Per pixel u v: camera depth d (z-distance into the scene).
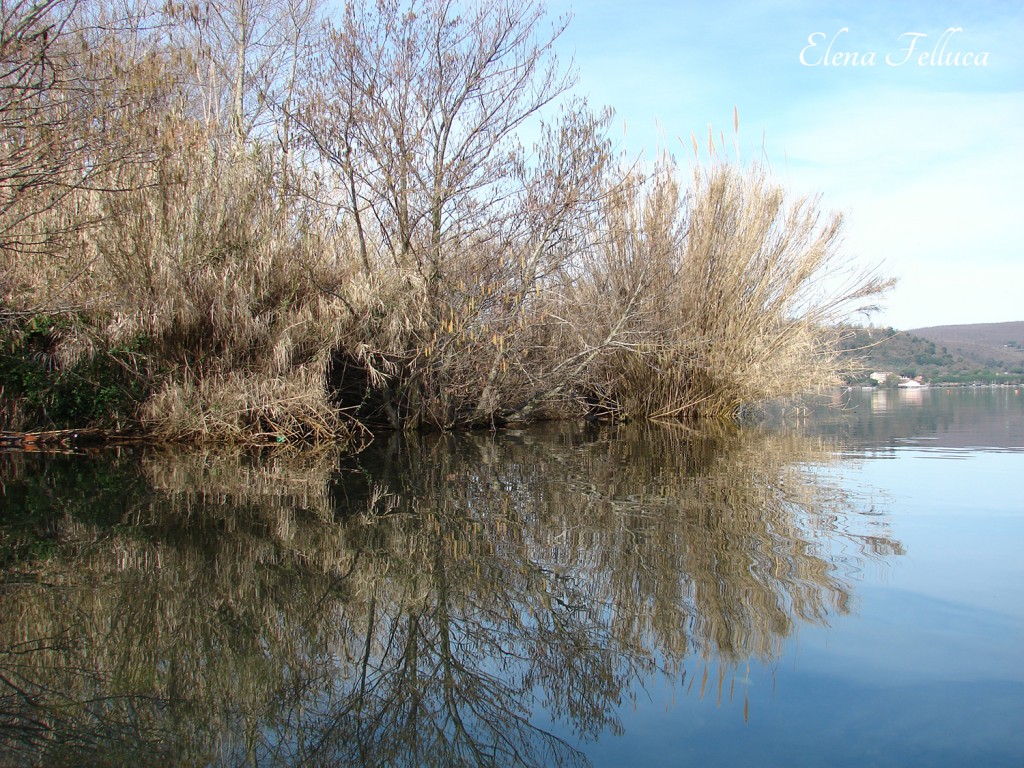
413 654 2.63
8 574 3.36
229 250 8.22
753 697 2.23
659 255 10.96
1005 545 3.73
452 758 1.98
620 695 2.31
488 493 5.25
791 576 3.29
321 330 8.43
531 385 10.58
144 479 5.70
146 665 2.52
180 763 1.97
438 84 9.20
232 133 8.98
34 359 7.59
